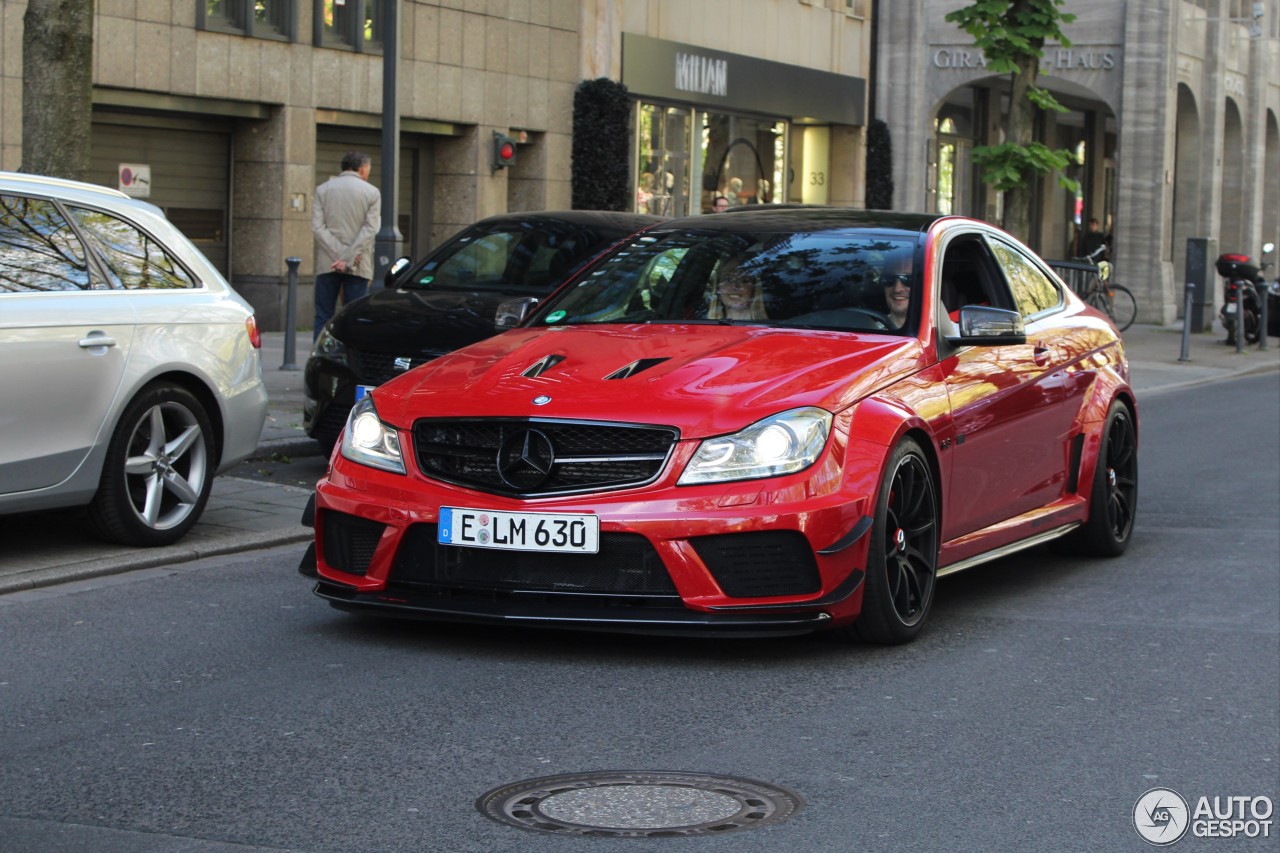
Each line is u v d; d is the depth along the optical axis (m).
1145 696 6.05
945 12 36.94
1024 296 8.47
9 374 7.56
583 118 26.05
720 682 6.11
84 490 8.05
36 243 7.95
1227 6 38.84
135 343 8.23
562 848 4.32
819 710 5.75
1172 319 36.12
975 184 41.56
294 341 16.77
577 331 7.21
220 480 10.78
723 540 6.07
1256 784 5.02
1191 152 38.78
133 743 5.25
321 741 5.28
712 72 29.39
